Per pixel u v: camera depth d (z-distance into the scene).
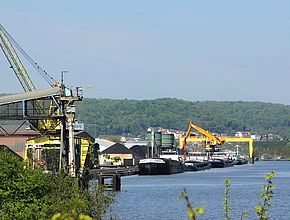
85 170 101.06
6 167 51.59
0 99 101.50
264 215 24.39
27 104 105.69
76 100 99.88
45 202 49.84
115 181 133.62
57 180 54.56
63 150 96.88
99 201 53.66
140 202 113.00
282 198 121.25
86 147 117.81
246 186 167.25
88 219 17.88
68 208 47.28
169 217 92.06
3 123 147.50
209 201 118.75
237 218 86.12
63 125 99.25
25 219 48.00
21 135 146.50
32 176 52.06
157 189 151.00
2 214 47.97
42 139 107.19
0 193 50.25
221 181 191.50
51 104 104.31
